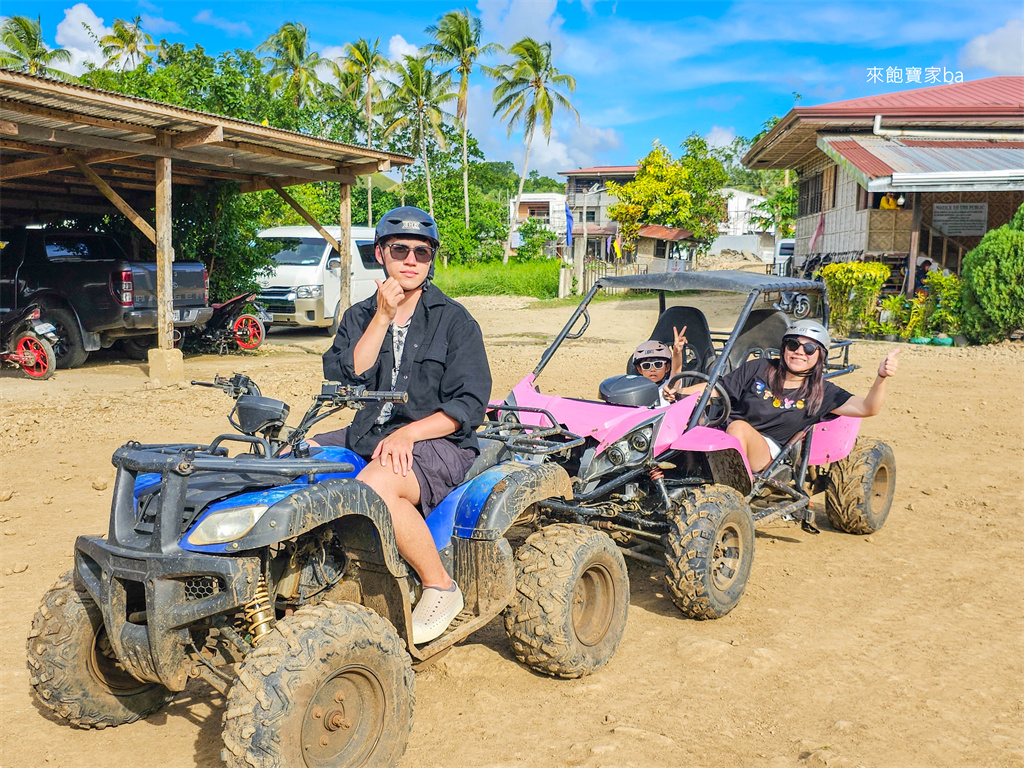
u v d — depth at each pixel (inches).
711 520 172.2
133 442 117.8
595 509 175.6
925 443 347.6
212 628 128.6
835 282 751.7
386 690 112.9
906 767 122.0
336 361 140.6
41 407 375.9
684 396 205.3
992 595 191.8
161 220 458.6
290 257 714.8
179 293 514.3
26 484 268.8
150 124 434.9
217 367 513.7
